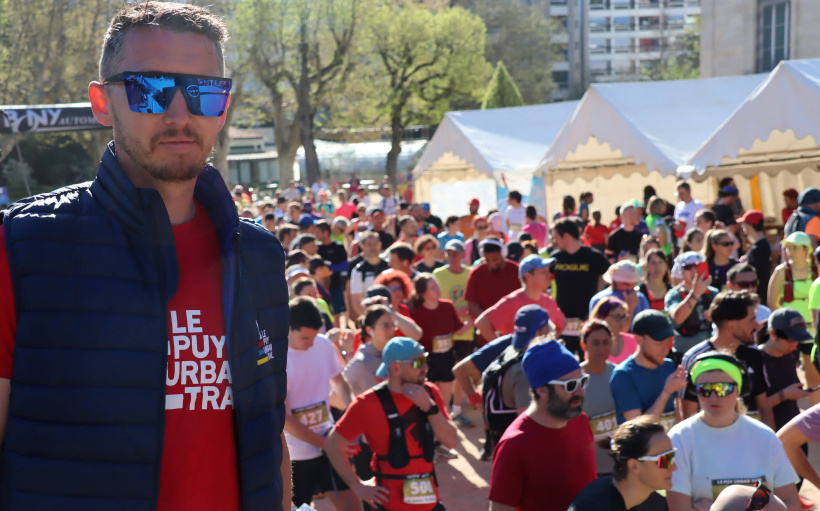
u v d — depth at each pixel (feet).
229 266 4.75
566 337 24.53
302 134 144.36
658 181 60.49
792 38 84.79
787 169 49.85
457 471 21.44
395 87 152.66
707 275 18.95
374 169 185.47
